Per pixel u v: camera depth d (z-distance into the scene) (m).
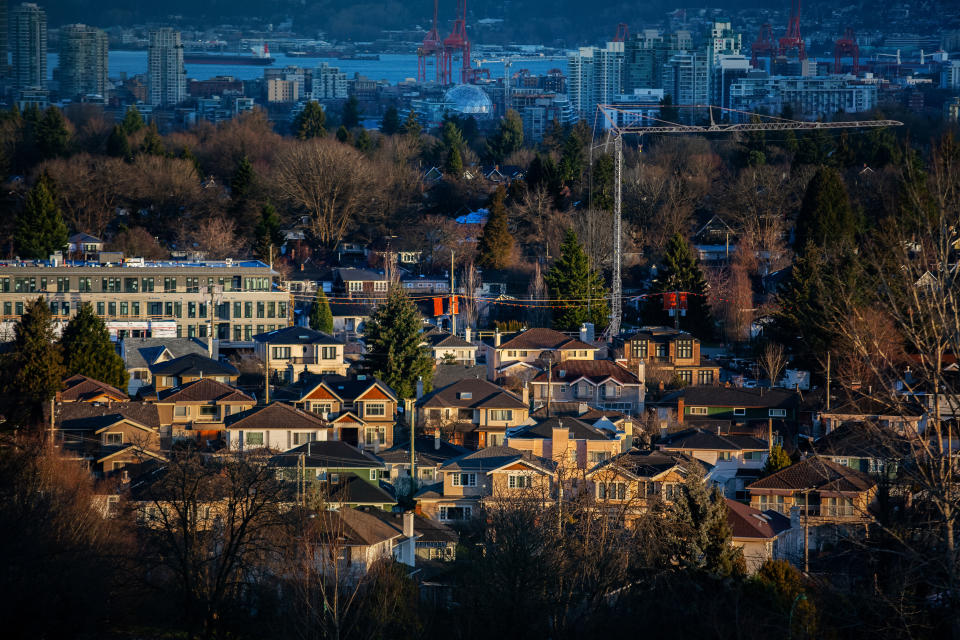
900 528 103.31
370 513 193.62
